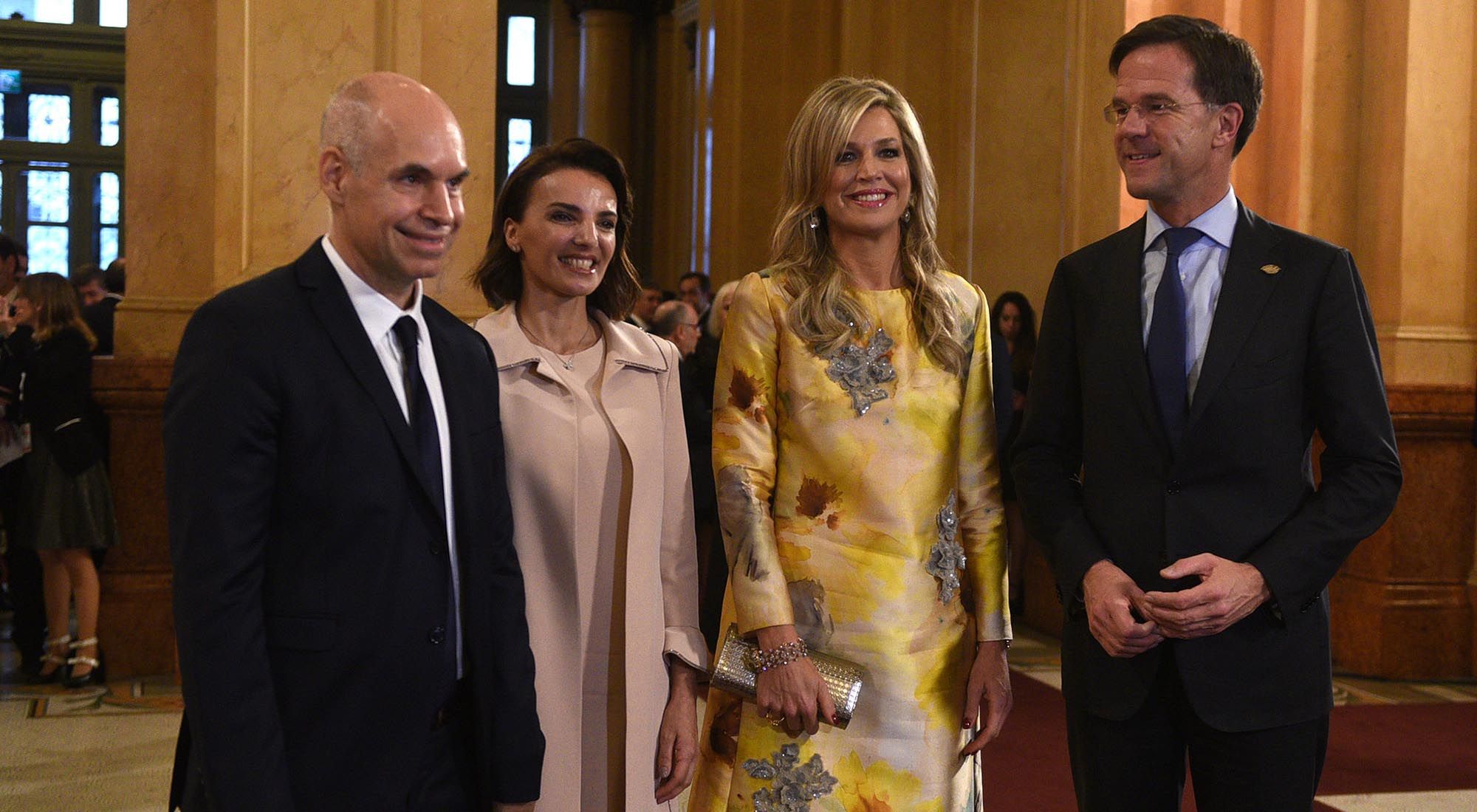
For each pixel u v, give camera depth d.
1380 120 6.63
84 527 5.63
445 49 5.57
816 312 2.46
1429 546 6.50
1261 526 2.30
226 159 5.39
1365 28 6.70
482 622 1.99
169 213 5.88
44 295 5.61
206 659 1.72
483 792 2.00
